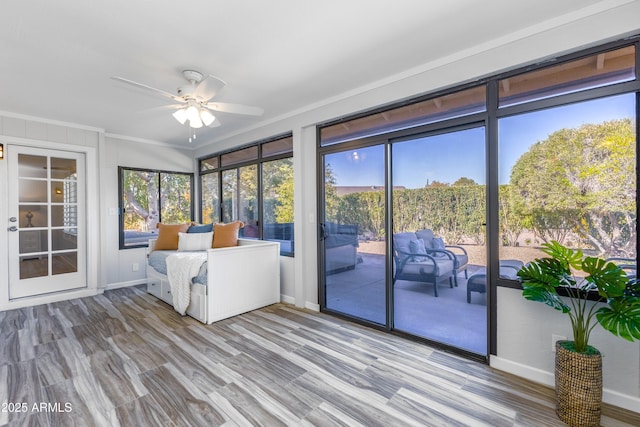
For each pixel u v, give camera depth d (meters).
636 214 1.76
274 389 1.96
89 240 4.16
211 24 1.91
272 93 3.09
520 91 2.14
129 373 2.14
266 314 3.37
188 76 2.55
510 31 2.05
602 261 1.61
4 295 3.53
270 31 2.00
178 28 1.94
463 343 2.52
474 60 2.24
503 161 2.22
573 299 1.89
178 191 5.41
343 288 3.30
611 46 1.80
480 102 2.34
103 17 1.81
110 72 2.53
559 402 1.69
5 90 2.90
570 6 1.80
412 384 2.02
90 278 4.16
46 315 3.34
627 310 1.50
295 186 3.61
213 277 3.11
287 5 1.73
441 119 2.54
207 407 1.78
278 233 4.08
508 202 2.21
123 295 4.17
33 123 3.71
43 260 3.84
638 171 1.75
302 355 2.42
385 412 1.74
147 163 4.97
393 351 2.49
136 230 4.89
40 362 2.29
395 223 2.91
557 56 1.96
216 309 3.13
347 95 3.05
